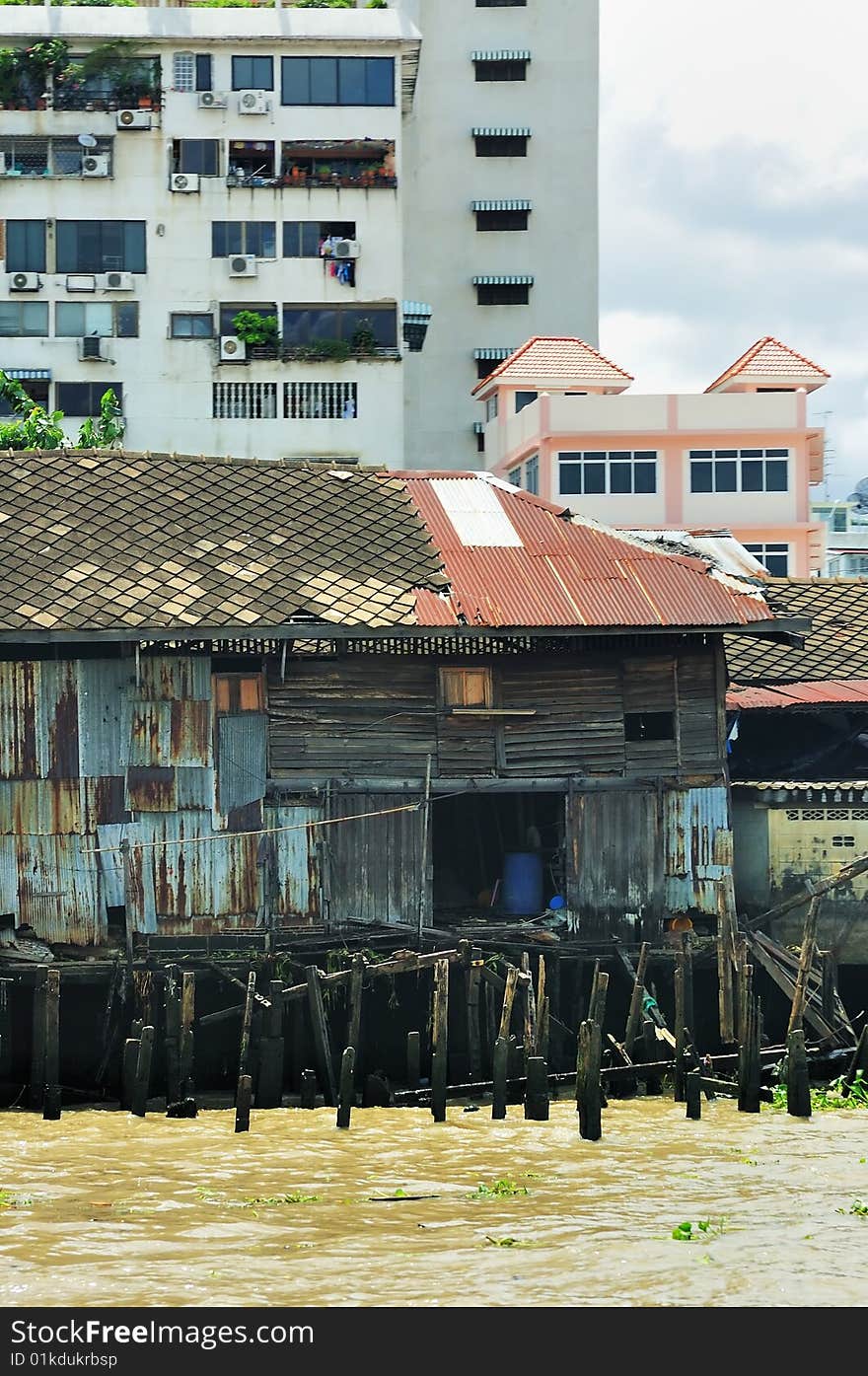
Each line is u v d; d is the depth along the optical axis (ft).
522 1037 87.10
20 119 172.76
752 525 173.17
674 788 96.43
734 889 97.25
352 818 92.79
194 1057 87.51
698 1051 93.35
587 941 94.32
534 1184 68.49
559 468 172.35
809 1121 81.10
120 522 95.50
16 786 90.68
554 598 93.35
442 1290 54.39
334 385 173.99
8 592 88.74
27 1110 82.38
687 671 97.14
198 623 87.30
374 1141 75.72
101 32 172.55
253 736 92.32
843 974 98.02
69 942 90.33
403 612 89.92
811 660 116.88
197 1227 61.00
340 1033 88.38
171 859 91.20
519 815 107.65
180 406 173.06
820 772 113.29
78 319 173.27
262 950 90.53
